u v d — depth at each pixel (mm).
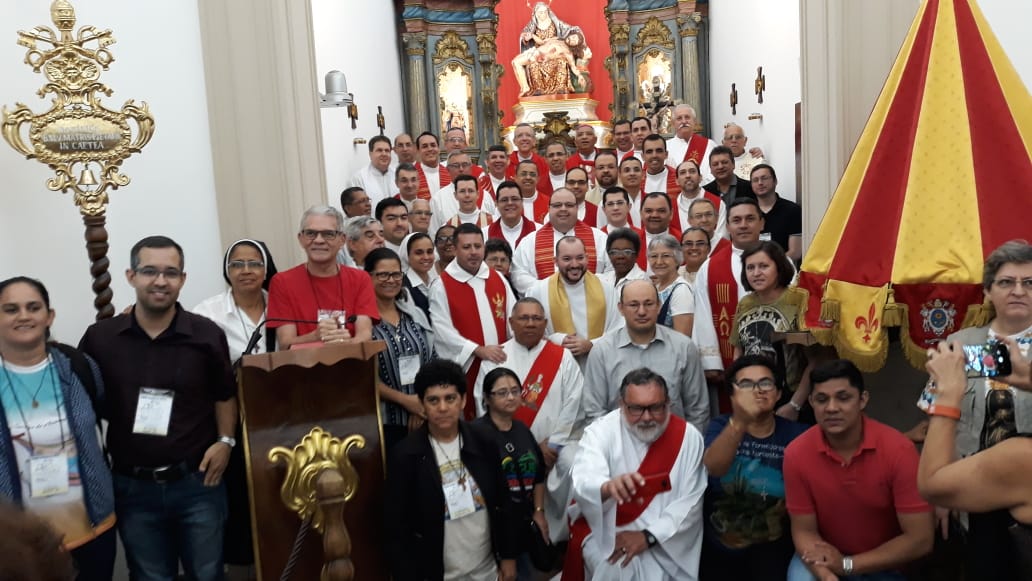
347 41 8648
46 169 4383
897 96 3439
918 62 3428
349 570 3230
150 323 3336
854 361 3369
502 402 3949
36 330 3035
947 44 3350
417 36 11281
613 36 11500
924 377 4164
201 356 3373
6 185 4270
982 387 3004
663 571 3609
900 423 4203
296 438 3408
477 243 4906
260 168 4680
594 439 3752
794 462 3344
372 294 3988
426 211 6355
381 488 3514
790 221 6172
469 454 3676
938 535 3412
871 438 3254
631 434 3744
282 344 3758
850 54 4457
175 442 3303
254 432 3363
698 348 4602
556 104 11492
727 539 3643
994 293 2869
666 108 10547
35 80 4367
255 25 4625
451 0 11594
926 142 3307
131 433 3283
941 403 2467
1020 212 3176
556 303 4844
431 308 4910
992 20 4277
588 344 4707
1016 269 2797
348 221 5062
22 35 3771
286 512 3348
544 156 11336
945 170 3271
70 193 4457
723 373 4551
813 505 3332
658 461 3689
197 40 4648
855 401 3188
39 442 3051
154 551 3369
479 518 3672
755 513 3578
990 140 3256
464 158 8297
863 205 3428
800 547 3312
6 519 1093
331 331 3539
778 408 4043
